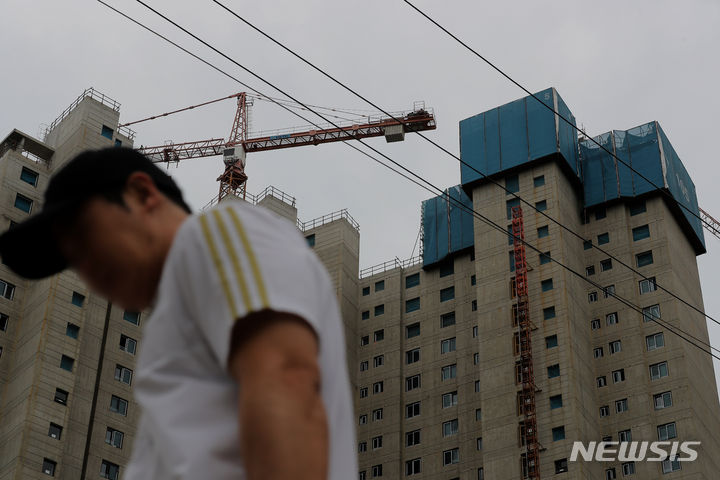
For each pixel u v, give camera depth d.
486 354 102.06
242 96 146.12
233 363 2.89
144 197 3.39
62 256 3.47
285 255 3.03
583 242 108.94
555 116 111.56
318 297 3.09
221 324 2.92
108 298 3.45
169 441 2.97
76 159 3.41
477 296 106.06
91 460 81.62
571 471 92.31
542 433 95.25
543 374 98.12
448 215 117.38
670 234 108.25
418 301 114.94
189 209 3.55
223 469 2.93
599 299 104.88
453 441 103.75
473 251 113.88
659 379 99.12
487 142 113.81
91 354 85.12
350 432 3.24
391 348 112.69
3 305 85.81
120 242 3.32
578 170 111.62
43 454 78.75
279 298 2.90
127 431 84.75
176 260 3.12
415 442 106.38
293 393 2.77
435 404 107.19
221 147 142.50
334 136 136.62
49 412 80.44
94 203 3.34
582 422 94.94
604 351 101.94
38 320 84.00
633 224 109.00
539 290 102.81
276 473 2.67
